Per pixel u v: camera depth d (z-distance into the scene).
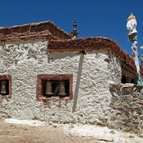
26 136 10.88
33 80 14.37
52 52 14.09
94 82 13.23
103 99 13.01
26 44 14.68
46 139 10.59
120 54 14.67
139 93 12.64
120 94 12.84
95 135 11.45
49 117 13.84
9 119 14.34
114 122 12.70
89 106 13.19
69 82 13.67
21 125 12.91
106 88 13.02
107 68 13.13
